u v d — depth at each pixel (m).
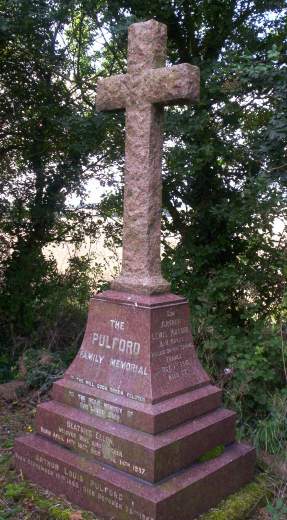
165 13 6.23
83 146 6.81
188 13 6.44
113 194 7.75
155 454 3.11
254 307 5.69
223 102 5.86
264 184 4.80
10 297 7.26
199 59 6.38
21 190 8.06
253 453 3.77
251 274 6.05
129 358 3.52
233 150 5.89
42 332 6.99
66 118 6.64
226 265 6.32
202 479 3.27
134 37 3.76
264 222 5.51
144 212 3.69
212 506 3.37
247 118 6.12
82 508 3.32
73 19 7.23
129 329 3.55
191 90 3.52
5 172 8.05
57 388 3.81
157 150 3.74
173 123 5.69
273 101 5.27
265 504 3.55
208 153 5.58
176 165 5.84
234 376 4.93
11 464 3.86
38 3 6.46
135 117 3.72
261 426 4.50
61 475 3.47
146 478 3.13
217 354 5.32
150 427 3.23
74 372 3.80
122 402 3.40
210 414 3.69
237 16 6.55
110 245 8.29
